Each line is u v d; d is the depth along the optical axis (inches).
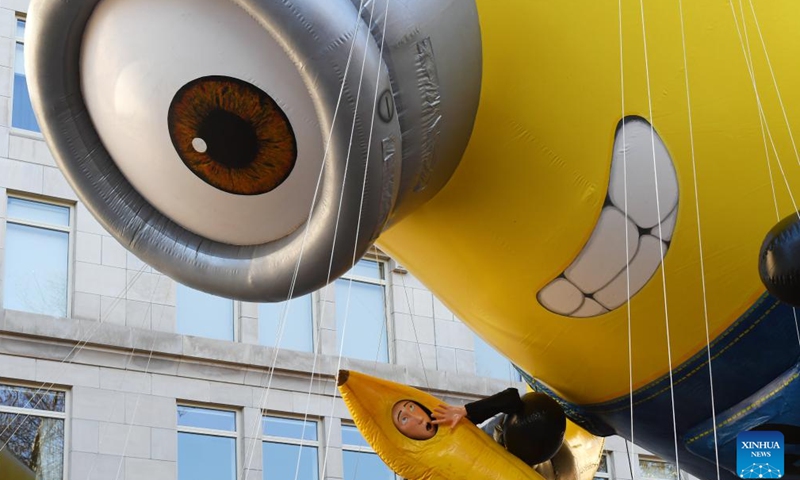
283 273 289.6
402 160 279.1
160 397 808.3
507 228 309.1
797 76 304.0
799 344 311.1
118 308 819.4
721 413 323.9
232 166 284.7
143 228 304.3
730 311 311.0
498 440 350.3
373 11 263.6
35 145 838.5
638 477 981.8
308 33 255.3
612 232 304.7
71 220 834.8
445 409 331.9
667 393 324.2
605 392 335.3
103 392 789.9
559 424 342.0
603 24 299.6
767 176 302.7
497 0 297.4
